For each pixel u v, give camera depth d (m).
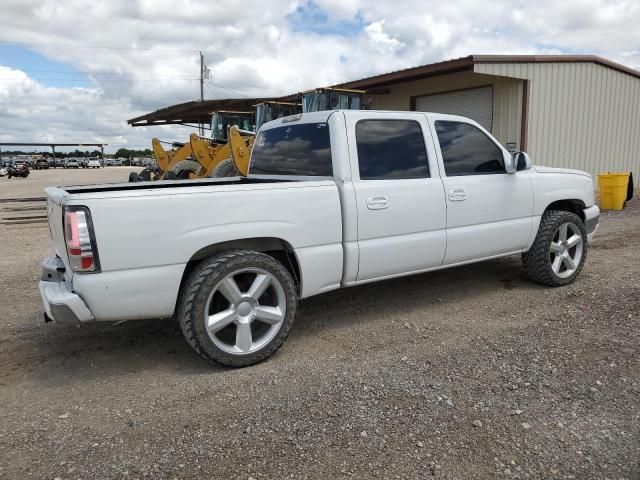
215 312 3.73
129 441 2.82
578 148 14.68
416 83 15.57
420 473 2.52
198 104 20.31
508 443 2.75
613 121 15.65
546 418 2.98
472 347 4.00
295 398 3.26
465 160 4.93
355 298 5.33
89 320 3.34
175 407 3.18
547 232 5.41
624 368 3.55
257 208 3.72
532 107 13.21
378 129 4.44
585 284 5.60
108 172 56.56
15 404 3.26
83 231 3.22
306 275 3.99
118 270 3.32
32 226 11.30
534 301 5.11
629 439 2.77
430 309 4.96
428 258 4.65
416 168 4.58
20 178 39.97
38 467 2.60
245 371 3.68
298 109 12.92
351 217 4.14
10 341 4.30
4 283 6.23
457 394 3.26
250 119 14.71
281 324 3.84
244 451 2.72
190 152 13.41
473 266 6.54
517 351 3.88
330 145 4.27
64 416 3.09
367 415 3.04
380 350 4.00
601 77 14.85
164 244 3.43
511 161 5.20
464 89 14.37
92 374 3.68
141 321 4.75
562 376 3.47
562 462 2.59
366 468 2.57
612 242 7.93
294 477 2.51
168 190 3.44
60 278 3.70
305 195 3.93
